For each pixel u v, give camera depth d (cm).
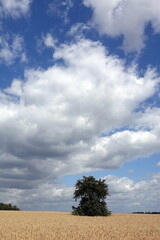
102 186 5516
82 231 2697
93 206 5400
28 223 3578
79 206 5625
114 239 2200
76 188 5566
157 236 2388
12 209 8688
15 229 2820
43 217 4834
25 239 2138
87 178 5572
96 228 3008
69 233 2522
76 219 4444
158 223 3850
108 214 5506
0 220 4072
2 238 2173
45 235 2373
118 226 3291
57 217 4856
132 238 2262
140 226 3328
